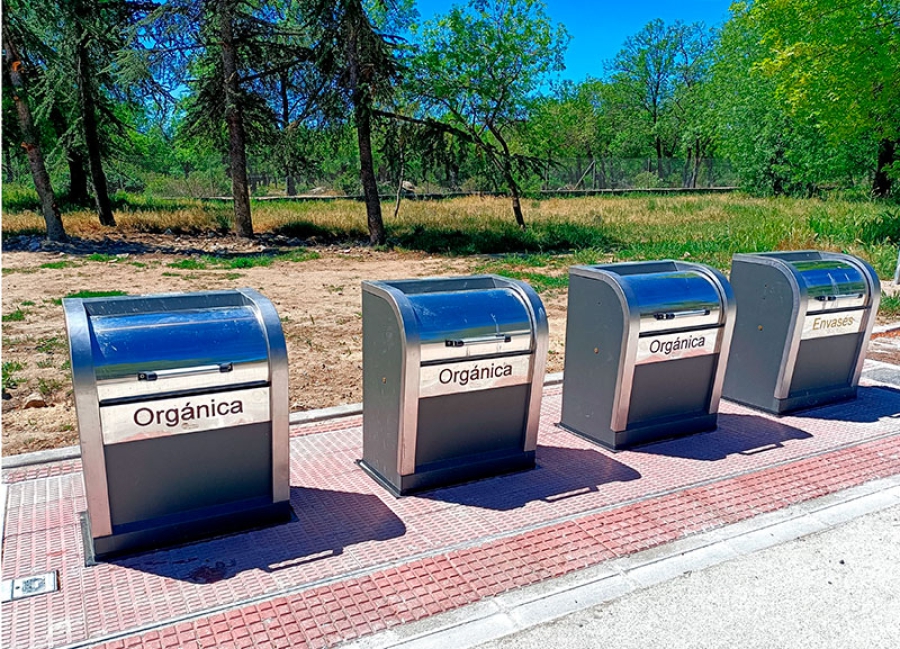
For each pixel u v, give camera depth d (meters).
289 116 21.50
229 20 19.08
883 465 4.87
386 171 26.31
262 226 22.12
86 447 3.28
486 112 21.45
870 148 30.05
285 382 3.68
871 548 3.79
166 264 15.91
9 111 22.00
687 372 5.29
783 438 5.36
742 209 27.55
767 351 5.89
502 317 4.37
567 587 3.36
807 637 3.06
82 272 14.29
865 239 15.84
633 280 4.99
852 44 15.03
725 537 3.87
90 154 21.45
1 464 4.57
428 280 4.72
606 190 44.53
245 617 3.06
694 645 2.99
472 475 4.55
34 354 7.72
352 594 3.26
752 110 39.22
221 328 3.61
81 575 3.36
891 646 3.01
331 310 10.57
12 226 19.95
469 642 2.95
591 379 5.25
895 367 7.32
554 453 5.07
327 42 18.64
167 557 3.54
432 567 3.51
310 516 4.04
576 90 62.62
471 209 28.47
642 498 4.32
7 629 2.94
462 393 4.33
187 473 3.62
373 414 4.55
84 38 19.12
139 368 3.32
